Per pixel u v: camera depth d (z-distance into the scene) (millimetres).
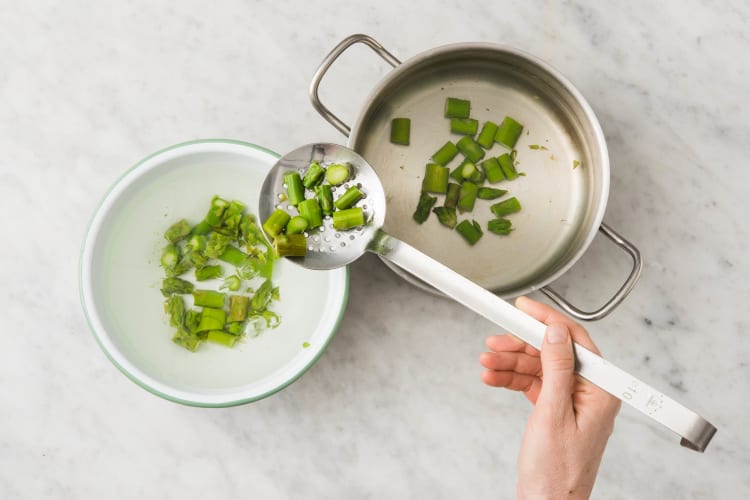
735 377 903
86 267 814
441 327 898
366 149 866
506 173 870
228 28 906
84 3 908
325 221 803
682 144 910
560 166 877
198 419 899
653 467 903
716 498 900
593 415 753
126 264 856
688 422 693
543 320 768
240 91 903
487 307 739
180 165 835
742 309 905
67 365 901
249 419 899
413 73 848
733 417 902
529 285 805
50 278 903
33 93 907
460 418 900
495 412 899
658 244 905
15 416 900
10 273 903
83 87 906
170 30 906
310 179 799
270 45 905
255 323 867
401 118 872
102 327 812
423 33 906
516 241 869
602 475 905
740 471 900
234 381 848
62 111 906
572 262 790
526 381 836
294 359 813
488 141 873
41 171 905
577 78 910
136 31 908
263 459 898
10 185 905
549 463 745
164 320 866
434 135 876
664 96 911
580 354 724
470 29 906
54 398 900
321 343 808
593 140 837
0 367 901
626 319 903
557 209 874
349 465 899
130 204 837
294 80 902
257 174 848
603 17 910
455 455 900
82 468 898
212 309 867
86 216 904
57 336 901
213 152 828
